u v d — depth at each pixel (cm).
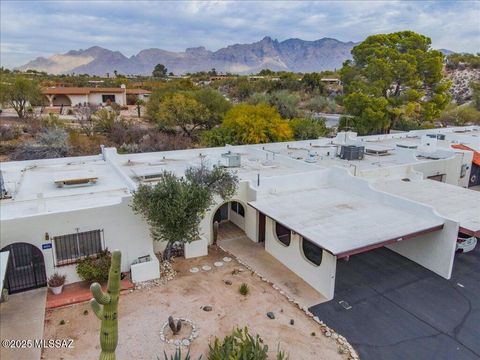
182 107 5225
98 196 1800
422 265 1844
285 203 1998
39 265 1466
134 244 1652
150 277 1612
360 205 1978
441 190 2295
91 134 4809
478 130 4569
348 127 5066
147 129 5250
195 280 1639
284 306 1465
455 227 1658
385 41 5012
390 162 2805
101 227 1554
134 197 1562
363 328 1352
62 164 2488
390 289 1627
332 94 9312
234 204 2352
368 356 1210
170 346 1205
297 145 3450
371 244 1503
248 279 1664
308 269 1641
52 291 1459
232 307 1439
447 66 9700
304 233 1611
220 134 4222
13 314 1325
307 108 7662
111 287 937
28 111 6153
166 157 2892
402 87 5116
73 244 1520
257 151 3059
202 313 1390
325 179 2353
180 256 1878
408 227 1683
